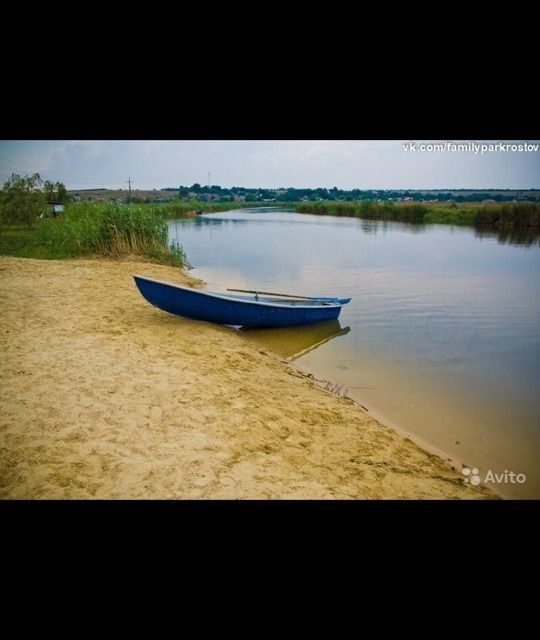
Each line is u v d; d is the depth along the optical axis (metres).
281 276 12.58
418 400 5.34
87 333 6.39
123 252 14.38
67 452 3.52
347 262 14.29
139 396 4.46
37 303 8.09
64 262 12.93
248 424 4.21
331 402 5.07
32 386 4.49
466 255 14.77
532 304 9.23
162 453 3.62
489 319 8.33
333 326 8.31
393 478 3.69
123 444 3.68
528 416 4.93
